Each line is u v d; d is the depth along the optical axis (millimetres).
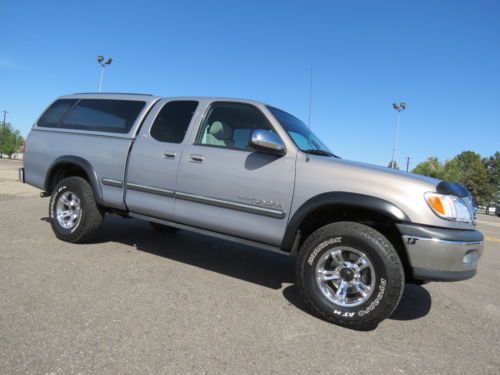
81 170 5121
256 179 3766
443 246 3045
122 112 4969
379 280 3111
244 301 3619
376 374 2547
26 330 2689
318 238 3363
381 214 3320
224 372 2395
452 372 2680
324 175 3486
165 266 4480
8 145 69312
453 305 4254
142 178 4484
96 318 2967
